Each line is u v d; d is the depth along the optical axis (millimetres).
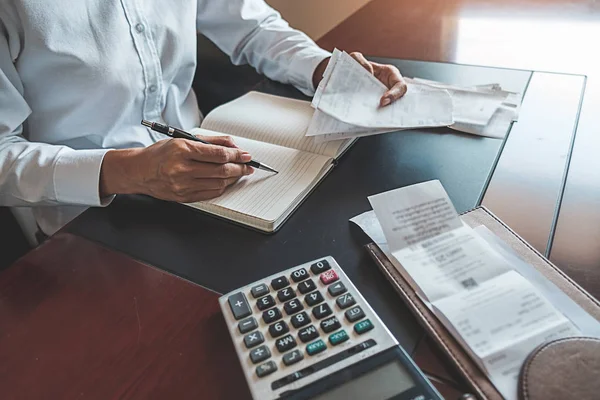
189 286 453
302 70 807
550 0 1027
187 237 516
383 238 467
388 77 739
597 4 981
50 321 433
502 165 570
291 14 1604
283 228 513
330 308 391
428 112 674
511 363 337
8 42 630
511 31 921
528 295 378
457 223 444
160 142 575
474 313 370
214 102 954
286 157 614
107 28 695
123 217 556
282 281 417
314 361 356
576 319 363
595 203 500
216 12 905
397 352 358
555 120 642
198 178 545
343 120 641
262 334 378
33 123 719
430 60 851
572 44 844
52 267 493
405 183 560
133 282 465
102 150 596
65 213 759
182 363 383
